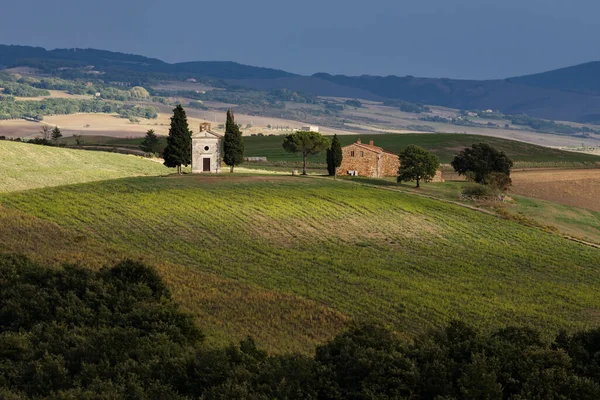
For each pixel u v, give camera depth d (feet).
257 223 366.84
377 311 238.48
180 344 182.19
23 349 169.48
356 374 152.97
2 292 207.00
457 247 350.64
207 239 332.80
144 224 350.64
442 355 159.22
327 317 225.35
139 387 144.46
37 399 144.36
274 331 209.15
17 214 347.36
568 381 150.10
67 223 342.03
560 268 324.39
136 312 194.29
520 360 158.81
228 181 473.67
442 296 262.67
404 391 149.07
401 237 362.33
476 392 143.54
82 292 213.25
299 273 284.82
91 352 167.32
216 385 148.77
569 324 239.71
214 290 246.47
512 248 355.15
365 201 431.02
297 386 146.30
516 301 264.72
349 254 324.39
